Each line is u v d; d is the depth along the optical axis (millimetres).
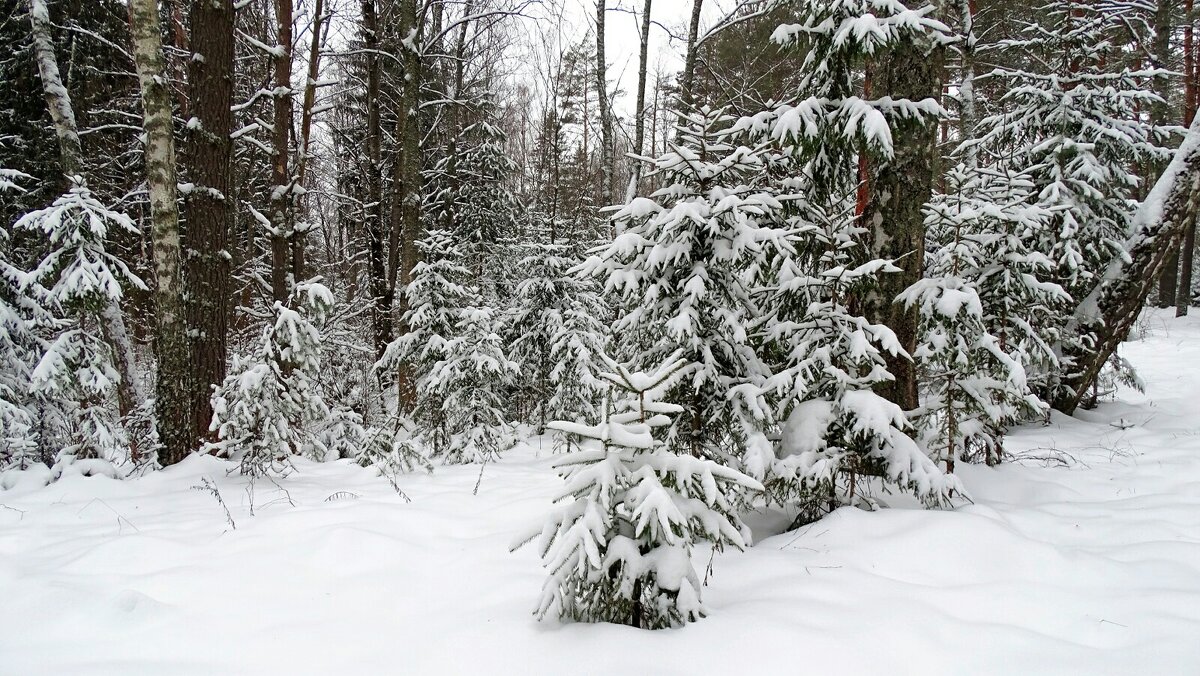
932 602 2736
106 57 11680
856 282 4090
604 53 11211
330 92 13633
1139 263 7332
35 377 6027
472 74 15672
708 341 4273
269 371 5750
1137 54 10625
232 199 6895
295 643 2586
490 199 13969
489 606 2885
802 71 4883
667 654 2309
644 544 2611
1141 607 2643
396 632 2672
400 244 11758
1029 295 5281
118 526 4230
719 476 2623
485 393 8023
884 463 4047
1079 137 7680
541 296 9359
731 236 4191
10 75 10531
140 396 8805
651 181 13117
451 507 4719
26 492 5203
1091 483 4902
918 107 4309
